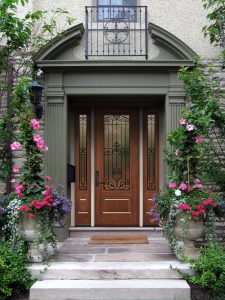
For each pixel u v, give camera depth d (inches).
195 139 214.5
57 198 203.3
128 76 255.3
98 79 255.3
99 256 212.2
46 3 261.4
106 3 267.7
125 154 286.7
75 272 188.9
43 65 248.5
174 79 254.5
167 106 254.8
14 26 209.3
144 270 189.2
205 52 259.9
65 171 253.0
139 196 284.0
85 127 286.5
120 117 287.4
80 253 219.5
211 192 212.4
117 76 255.1
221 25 227.1
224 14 225.1
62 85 254.1
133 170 285.7
